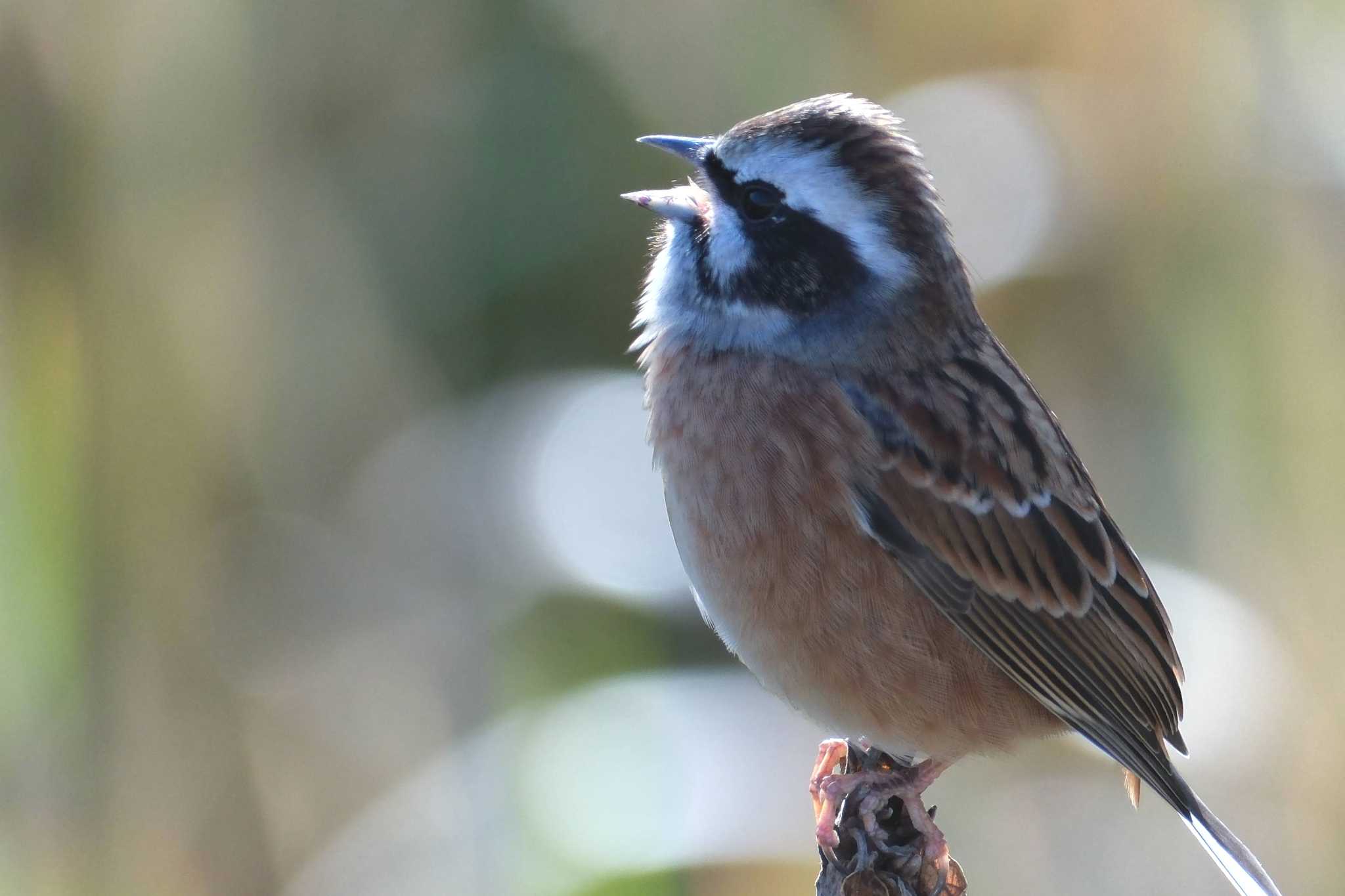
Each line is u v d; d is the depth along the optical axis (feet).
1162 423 41.57
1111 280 41.45
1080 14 41.19
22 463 36.76
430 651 41.22
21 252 36.63
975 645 32.27
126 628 37.14
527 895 37.32
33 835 36.55
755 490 31.27
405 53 41.63
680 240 32.86
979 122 42.42
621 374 43.45
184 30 37.91
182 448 37.88
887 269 32.32
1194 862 42.01
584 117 43.24
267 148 39.50
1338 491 39.40
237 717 38.29
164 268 37.83
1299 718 39.50
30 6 36.40
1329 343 39.47
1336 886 39.09
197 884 37.47
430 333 42.65
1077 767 42.91
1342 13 39.73
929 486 31.76
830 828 30.12
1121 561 33.55
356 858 38.99
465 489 42.11
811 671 31.71
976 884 41.39
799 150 31.91
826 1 42.93
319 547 41.83
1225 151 40.37
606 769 37.96
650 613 41.16
